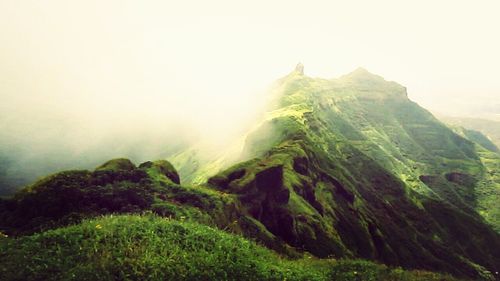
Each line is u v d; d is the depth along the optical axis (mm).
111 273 17516
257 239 42219
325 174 135375
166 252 20078
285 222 64438
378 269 29547
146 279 17578
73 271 17172
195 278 18625
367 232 117375
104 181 36062
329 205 118188
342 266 29016
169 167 46094
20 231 26469
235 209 44125
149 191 37875
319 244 77188
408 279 28656
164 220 25391
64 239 19891
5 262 17438
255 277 20688
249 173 65812
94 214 30078
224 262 20938
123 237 20578
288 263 25719
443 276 33094
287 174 99188
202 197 41000
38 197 30094
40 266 17359
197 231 23812
